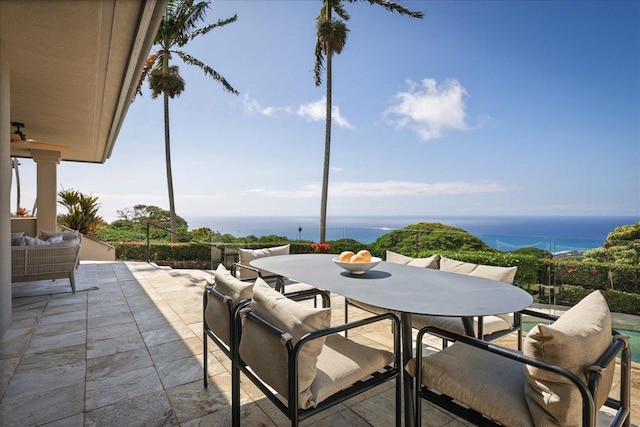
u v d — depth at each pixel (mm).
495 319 2189
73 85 3707
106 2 2211
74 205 8352
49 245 4215
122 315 3605
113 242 8492
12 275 3943
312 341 1303
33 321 3385
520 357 1129
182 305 4004
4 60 2979
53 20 2426
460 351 1592
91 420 1783
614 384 2199
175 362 2484
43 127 5414
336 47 9016
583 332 1114
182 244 8172
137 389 2102
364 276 2188
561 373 1021
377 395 2088
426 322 2254
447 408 1378
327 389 1371
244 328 1609
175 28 9891
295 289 2922
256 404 1959
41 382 2172
